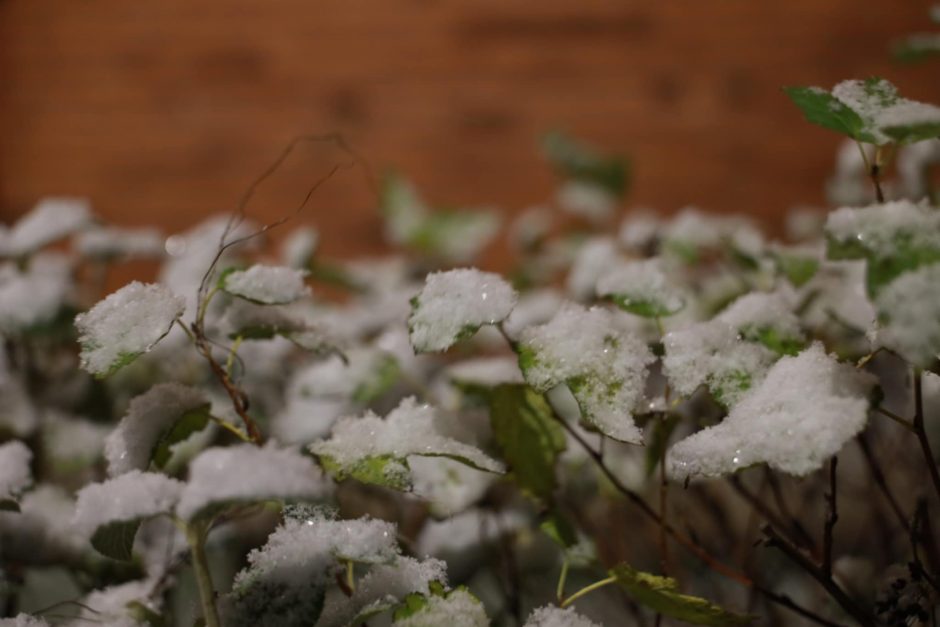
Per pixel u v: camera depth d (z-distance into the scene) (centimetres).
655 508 125
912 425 95
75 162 266
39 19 263
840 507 124
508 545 115
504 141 260
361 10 261
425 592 95
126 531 93
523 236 170
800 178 250
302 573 94
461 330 96
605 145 257
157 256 125
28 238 120
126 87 264
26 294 114
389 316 131
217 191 266
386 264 172
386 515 119
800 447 90
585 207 185
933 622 101
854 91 97
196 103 264
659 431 104
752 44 250
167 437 98
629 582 97
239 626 93
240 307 103
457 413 106
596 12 255
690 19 252
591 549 104
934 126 94
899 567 103
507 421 103
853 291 110
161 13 262
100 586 107
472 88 260
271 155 264
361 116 263
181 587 114
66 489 117
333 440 98
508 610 114
